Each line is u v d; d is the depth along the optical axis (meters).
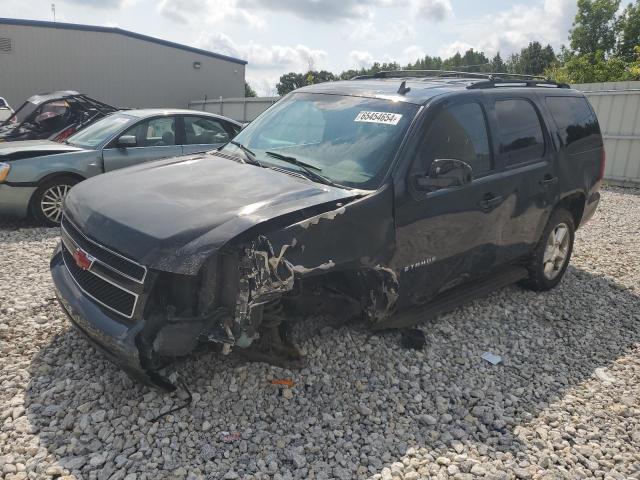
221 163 4.05
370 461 2.99
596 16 43.09
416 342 4.13
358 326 4.30
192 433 3.07
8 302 4.56
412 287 3.97
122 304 3.01
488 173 4.44
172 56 28.16
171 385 3.18
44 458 2.80
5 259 5.80
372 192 3.57
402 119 3.98
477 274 4.60
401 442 3.17
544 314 5.11
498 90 4.79
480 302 5.21
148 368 3.04
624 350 4.55
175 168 3.94
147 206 3.23
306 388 3.55
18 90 24.64
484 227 4.42
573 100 5.75
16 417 3.10
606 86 15.05
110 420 3.12
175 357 3.26
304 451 3.03
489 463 3.06
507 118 4.74
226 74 30.41
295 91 4.98
